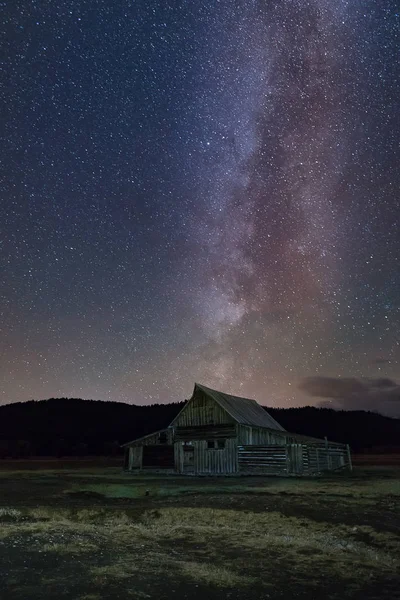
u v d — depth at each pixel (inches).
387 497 774.5
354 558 393.4
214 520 553.6
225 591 300.2
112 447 3149.6
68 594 280.5
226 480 1165.7
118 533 471.2
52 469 1669.5
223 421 1435.8
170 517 577.3
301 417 4347.9
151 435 1521.9
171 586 304.5
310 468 1366.9
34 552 377.4
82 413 4271.7
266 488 929.5
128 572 330.0
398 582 332.2
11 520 550.3
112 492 888.3
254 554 399.9
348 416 4365.2
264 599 289.3
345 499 743.7
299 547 425.7
